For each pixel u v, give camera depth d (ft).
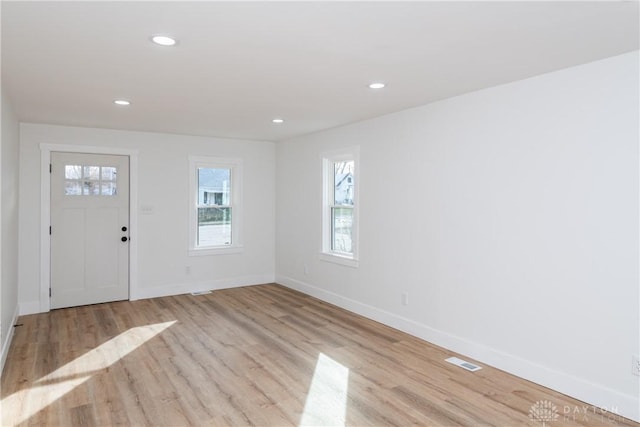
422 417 8.66
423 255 13.28
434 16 6.79
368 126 15.48
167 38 7.75
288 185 20.95
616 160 8.70
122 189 18.08
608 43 7.97
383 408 9.02
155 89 11.28
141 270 18.58
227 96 12.00
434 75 10.03
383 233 14.88
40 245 16.34
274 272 22.39
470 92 11.61
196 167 19.93
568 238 9.52
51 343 12.92
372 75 10.01
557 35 7.58
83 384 10.12
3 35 7.60
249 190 21.38
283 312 16.53
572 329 9.48
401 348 12.58
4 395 9.54
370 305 15.58
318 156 18.51
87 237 17.40
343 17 6.84
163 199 19.01
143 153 18.44
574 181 9.39
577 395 9.37
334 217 18.24
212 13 6.70
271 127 17.21
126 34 7.56
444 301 12.59
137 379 10.41
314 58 8.84
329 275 17.95
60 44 8.04
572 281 9.47
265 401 9.33
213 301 18.25
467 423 8.43
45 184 16.39
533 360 10.27
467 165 11.80
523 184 10.41
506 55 8.64
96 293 17.66
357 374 10.74
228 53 8.50
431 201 12.96
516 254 10.60
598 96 8.95
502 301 10.95
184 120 15.67
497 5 6.39
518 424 8.38
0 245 10.36
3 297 11.15
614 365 8.79
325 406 9.11
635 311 8.46
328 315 16.08
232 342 13.10
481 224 11.44
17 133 14.97
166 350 12.39
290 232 20.85
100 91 11.44
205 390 9.84
